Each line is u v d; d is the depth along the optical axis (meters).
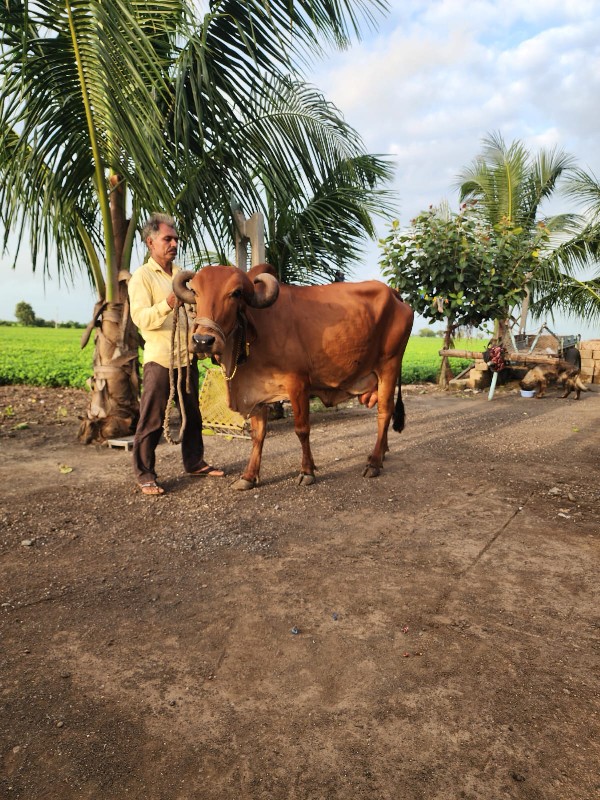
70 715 2.18
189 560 3.56
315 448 6.51
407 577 3.32
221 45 5.96
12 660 2.53
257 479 5.03
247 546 3.77
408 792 1.82
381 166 9.70
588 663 2.50
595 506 4.58
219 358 4.38
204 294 4.07
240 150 6.65
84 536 3.95
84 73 5.53
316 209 8.39
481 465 5.85
